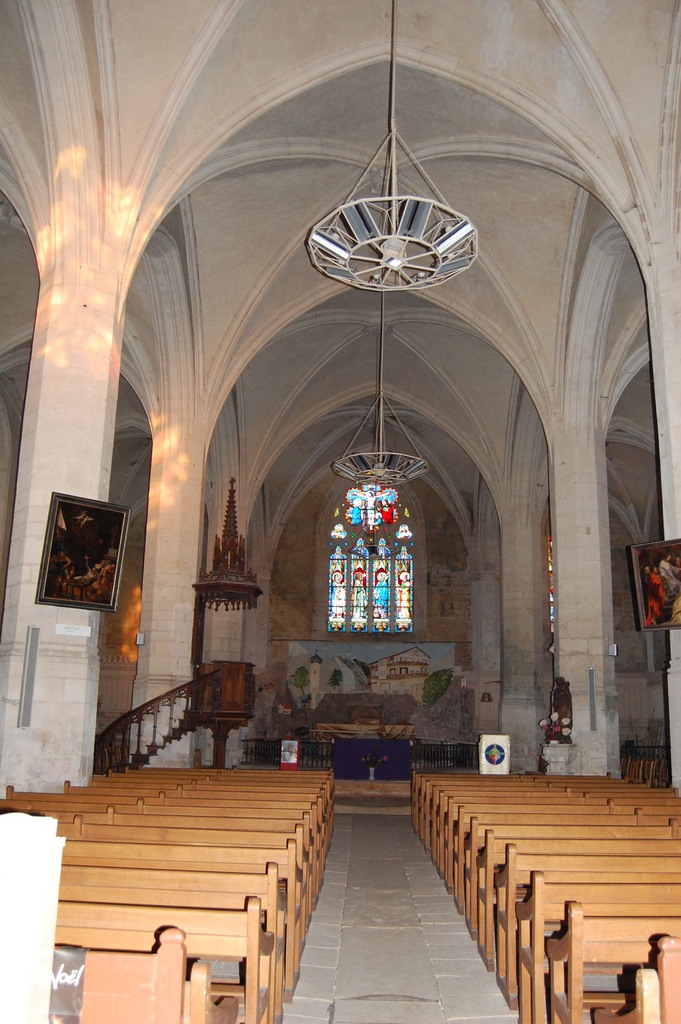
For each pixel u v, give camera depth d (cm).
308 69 1581
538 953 496
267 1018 491
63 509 1204
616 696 1938
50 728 1173
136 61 1398
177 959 337
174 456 2080
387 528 3775
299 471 3616
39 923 287
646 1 1366
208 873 498
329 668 3572
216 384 2150
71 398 1282
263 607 3597
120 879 502
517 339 2166
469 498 3584
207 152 1531
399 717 3475
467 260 1262
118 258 1377
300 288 2283
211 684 1961
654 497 3478
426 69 1619
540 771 1947
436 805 1141
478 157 1881
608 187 1495
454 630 3606
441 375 2814
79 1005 334
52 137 1354
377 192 2061
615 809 890
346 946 750
